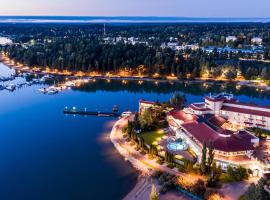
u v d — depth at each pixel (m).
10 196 125.44
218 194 119.69
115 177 138.38
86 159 154.88
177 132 173.62
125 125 195.62
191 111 199.12
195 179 129.62
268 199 106.88
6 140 178.25
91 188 130.50
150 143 166.38
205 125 163.88
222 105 198.62
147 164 145.38
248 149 143.25
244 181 129.38
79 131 191.75
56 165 149.50
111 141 174.88
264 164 136.25
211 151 132.25
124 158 154.50
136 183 133.38
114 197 124.25
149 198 121.06
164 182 127.50
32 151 164.25
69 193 127.25
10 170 144.88
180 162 144.62
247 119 190.50
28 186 132.25
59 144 173.00
